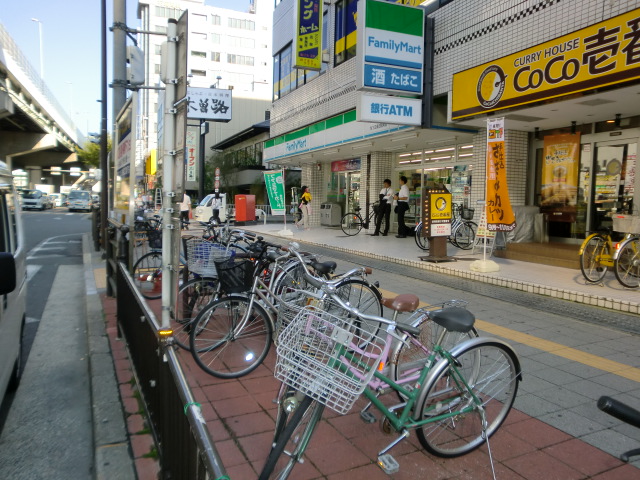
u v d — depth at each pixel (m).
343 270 8.48
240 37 67.50
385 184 13.77
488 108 8.25
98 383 3.94
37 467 2.96
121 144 6.29
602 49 6.31
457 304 3.09
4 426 3.45
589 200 8.91
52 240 15.98
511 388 2.94
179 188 2.97
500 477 2.56
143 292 6.66
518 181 9.91
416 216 13.86
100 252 12.02
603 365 4.11
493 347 2.82
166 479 2.30
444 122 9.99
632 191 8.23
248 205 19.36
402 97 9.52
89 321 5.73
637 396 3.52
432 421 2.63
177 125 3.04
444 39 9.44
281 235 14.02
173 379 2.04
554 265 8.27
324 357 2.42
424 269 8.66
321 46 13.26
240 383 3.79
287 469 2.30
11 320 3.56
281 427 2.49
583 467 2.65
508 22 7.95
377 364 2.46
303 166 20.19
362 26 8.98
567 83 6.83
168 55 3.04
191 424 1.62
